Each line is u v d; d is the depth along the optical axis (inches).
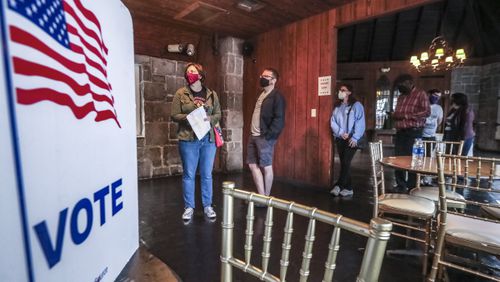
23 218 14.5
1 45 13.1
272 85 104.2
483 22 244.7
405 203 70.7
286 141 155.2
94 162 21.9
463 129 151.0
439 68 234.1
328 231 86.0
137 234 31.9
